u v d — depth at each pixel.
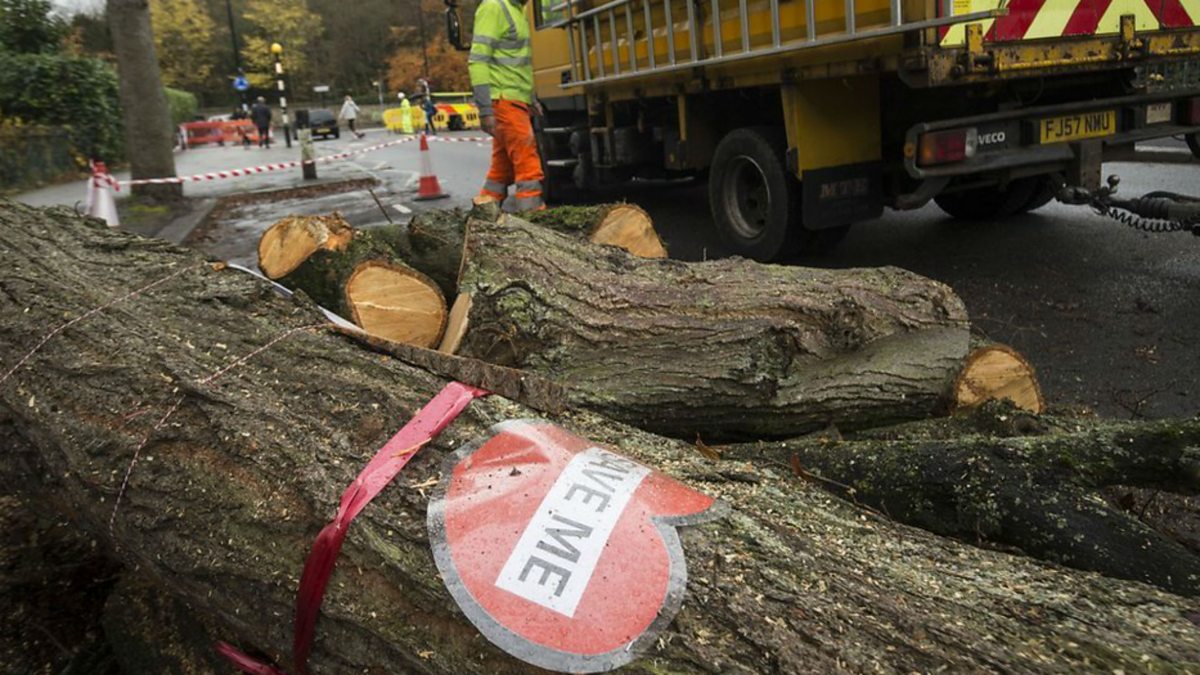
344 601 1.51
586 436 2.01
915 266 5.56
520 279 2.78
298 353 2.08
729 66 5.42
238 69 42.91
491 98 6.49
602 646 1.35
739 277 2.85
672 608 1.40
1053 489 1.94
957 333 2.80
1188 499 2.47
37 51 16.59
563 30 7.74
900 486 2.09
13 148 12.48
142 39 10.19
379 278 3.20
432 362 2.05
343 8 55.62
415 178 12.94
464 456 1.71
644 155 7.20
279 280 3.55
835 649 1.32
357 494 1.61
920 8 3.96
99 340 2.14
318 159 17.19
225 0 54.50
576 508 1.56
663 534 1.53
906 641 1.33
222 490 1.72
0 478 2.22
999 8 3.95
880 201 5.37
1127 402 3.38
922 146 4.47
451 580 1.45
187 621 2.01
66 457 1.92
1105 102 4.81
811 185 5.12
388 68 56.59
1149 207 4.62
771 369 2.52
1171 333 4.04
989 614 1.42
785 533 1.62
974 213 6.75
